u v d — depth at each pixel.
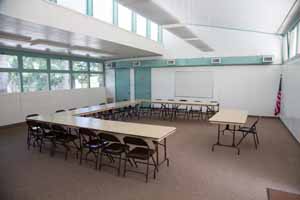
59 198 2.46
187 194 2.52
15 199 2.44
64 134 3.93
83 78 9.12
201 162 3.48
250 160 3.56
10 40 4.93
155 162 3.18
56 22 3.92
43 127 3.87
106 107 6.04
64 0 4.59
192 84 8.59
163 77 9.17
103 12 5.86
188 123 6.61
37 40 5.12
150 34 8.41
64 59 8.14
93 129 3.31
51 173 3.12
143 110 8.91
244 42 7.45
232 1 3.52
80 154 3.75
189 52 8.40
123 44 5.97
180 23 3.89
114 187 2.70
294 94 4.94
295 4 3.49
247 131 4.14
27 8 3.41
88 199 2.43
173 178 2.93
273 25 5.37
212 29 7.87
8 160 3.62
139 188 2.67
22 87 6.70
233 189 2.62
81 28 4.49
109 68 10.23
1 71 6.11
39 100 6.96
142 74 9.63
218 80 8.09
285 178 2.91
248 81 7.60
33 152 4.01
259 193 2.53
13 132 5.54
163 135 2.92
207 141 4.67
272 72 7.21
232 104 7.94
